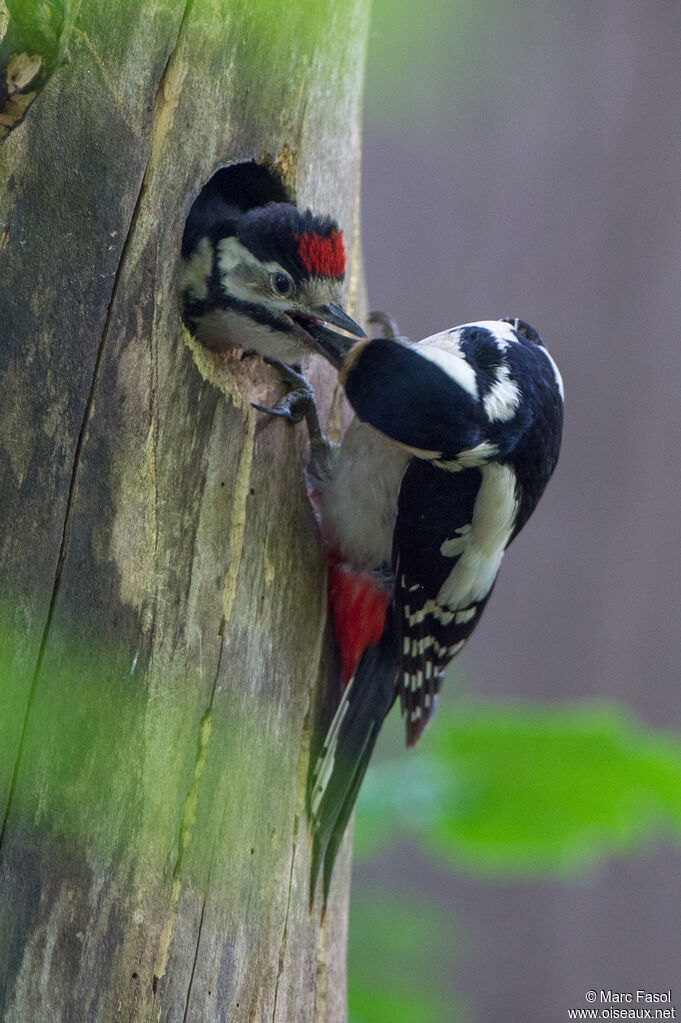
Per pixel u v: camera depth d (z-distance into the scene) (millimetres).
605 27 12016
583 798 6375
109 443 4879
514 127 12070
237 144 5711
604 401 11984
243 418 5570
